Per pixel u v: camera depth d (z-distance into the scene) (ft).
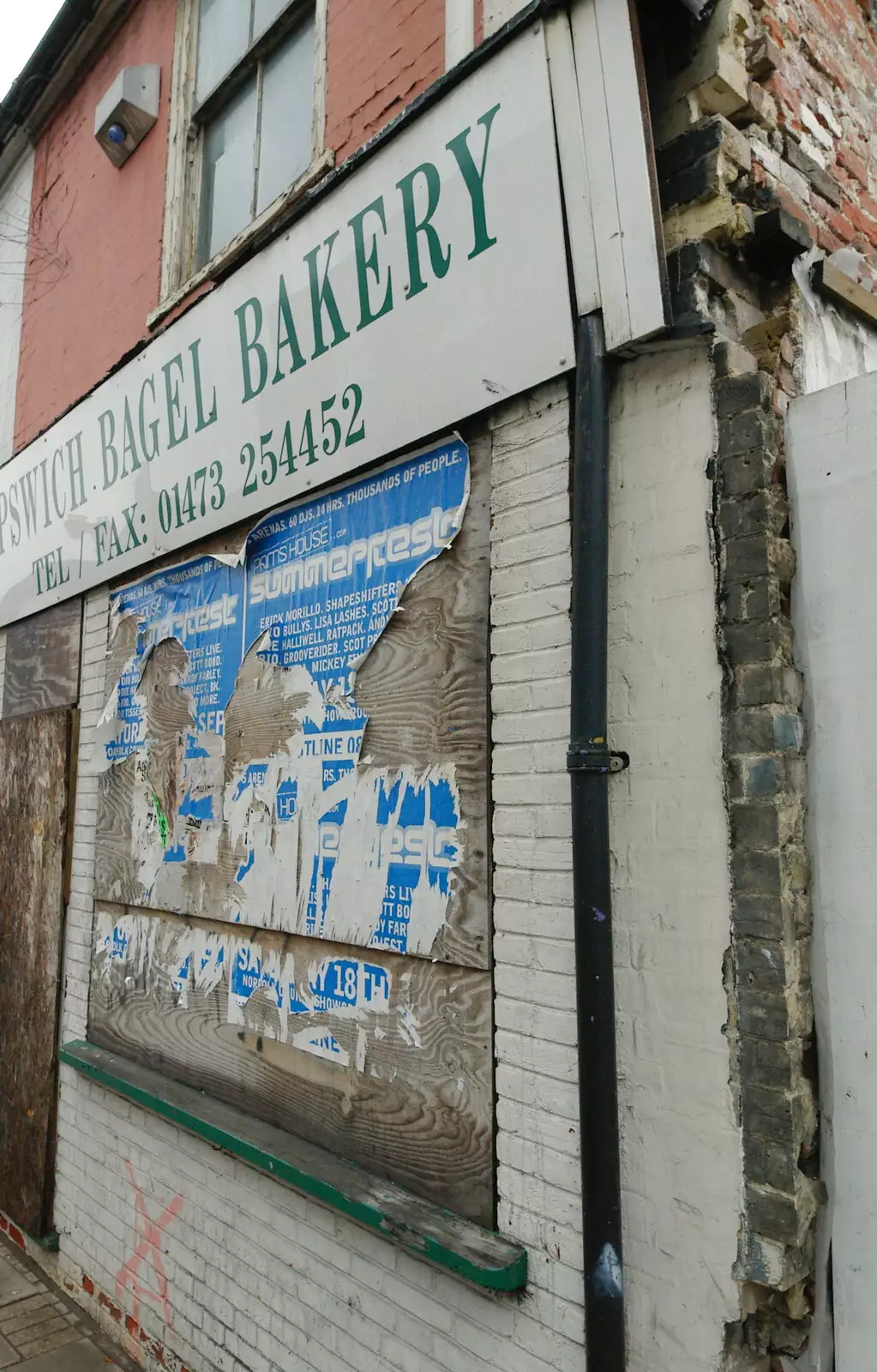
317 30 11.25
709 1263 5.64
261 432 9.99
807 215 7.32
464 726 7.55
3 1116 14.90
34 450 15.39
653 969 6.08
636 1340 5.91
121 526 12.92
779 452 6.18
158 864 11.64
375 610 8.59
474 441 7.73
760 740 5.76
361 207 8.37
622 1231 6.04
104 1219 12.12
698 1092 5.80
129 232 15.16
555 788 6.72
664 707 6.22
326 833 8.89
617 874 6.32
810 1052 5.68
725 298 6.63
